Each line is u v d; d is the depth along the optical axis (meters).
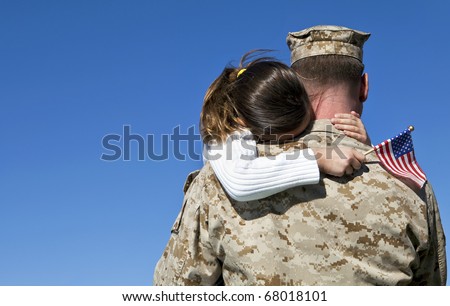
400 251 4.41
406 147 4.74
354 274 4.30
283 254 4.31
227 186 4.40
